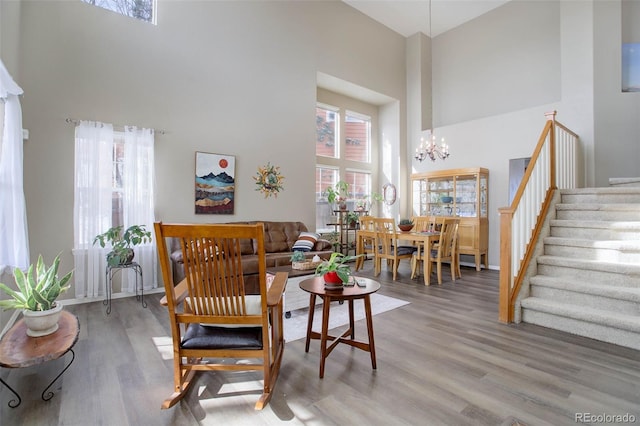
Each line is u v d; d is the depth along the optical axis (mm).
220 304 1763
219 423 1646
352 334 2566
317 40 6078
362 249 5766
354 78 6668
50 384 1953
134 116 4141
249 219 5172
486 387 1957
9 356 1715
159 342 2656
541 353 2412
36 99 3545
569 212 3756
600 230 3332
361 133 7750
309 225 5926
